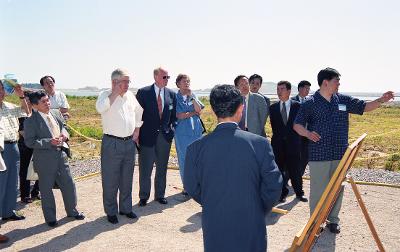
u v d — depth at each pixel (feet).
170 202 22.58
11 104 19.69
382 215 20.10
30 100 17.62
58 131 18.47
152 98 20.93
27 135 17.31
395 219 19.52
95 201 22.50
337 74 16.79
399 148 50.16
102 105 17.61
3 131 18.08
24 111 20.08
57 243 16.46
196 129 22.82
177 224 18.92
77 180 27.37
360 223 18.94
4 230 17.97
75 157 37.86
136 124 19.63
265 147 9.17
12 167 18.97
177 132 22.66
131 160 18.98
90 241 16.69
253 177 8.98
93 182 26.94
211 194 9.04
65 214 20.16
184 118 22.54
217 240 8.87
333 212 17.67
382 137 63.31
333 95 17.21
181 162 22.66
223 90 9.32
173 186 26.18
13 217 19.35
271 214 20.42
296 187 22.70
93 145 47.11
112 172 18.45
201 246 16.31
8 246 16.15
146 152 21.21
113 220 18.85
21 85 19.63
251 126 21.65
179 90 22.95
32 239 16.89
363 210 13.37
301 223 19.10
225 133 9.20
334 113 16.87
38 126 17.54
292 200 22.95
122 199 19.54
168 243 16.57
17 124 19.54
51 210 18.31
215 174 8.99
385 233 17.66
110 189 18.61
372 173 29.35
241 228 8.81
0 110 18.61
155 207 21.59
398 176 28.43
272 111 22.48
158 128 21.21
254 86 22.68
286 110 22.16
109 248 15.98
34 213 20.40
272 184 9.03
